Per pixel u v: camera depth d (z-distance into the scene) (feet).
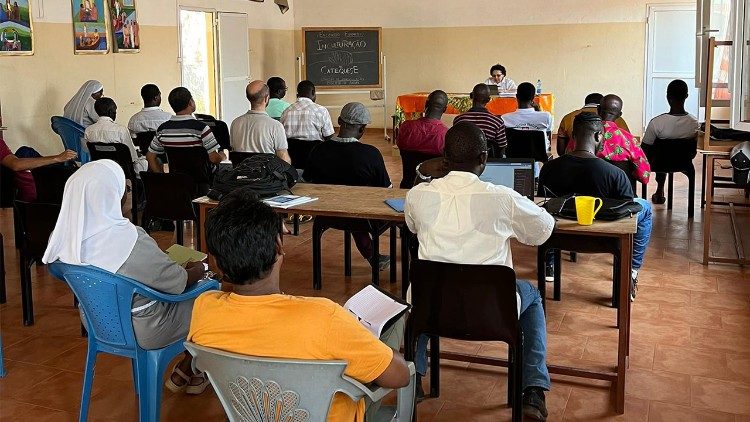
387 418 7.07
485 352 11.93
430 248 8.88
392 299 7.47
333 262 17.02
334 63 40.37
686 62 37.37
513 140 20.34
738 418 9.80
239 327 5.95
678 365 11.36
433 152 17.39
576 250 10.84
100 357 11.98
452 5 40.14
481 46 40.11
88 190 8.75
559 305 14.02
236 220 5.96
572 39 38.78
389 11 41.01
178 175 15.29
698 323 13.03
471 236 8.78
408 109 32.55
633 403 10.21
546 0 38.83
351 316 6.07
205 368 6.25
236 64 36.32
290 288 15.20
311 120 20.35
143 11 30.58
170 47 32.30
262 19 39.60
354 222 14.79
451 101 33.12
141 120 21.66
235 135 18.17
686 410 10.02
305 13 42.19
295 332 5.85
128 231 8.88
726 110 36.09
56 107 26.45
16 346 12.41
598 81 38.73
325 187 13.12
